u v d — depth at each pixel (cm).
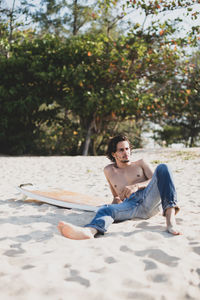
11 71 1755
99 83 1717
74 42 1703
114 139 358
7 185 677
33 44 1775
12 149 1806
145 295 169
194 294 174
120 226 320
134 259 225
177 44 1591
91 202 426
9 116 1761
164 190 299
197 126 2588
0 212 414
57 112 1862
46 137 1811
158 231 297
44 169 987
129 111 1705
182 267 208
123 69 1630
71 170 950
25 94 1748
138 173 351
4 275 201
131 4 1541
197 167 911
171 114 2084
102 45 1673
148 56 1594
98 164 1088
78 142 1914
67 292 174
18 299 167
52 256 234
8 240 288
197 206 441
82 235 282
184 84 1734
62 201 429
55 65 1753
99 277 194
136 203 329
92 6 1831
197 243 258
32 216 391
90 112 1766
